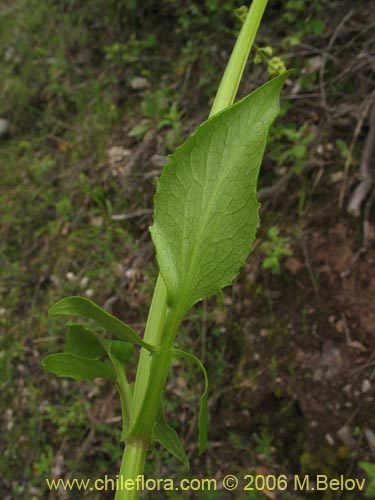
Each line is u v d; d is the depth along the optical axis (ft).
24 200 2.39
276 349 1.63
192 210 0.55
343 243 1.65
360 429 1.46
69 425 1.85
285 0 2.12
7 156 2.58
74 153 2.40
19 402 1.98
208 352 1.73
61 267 2.15
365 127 1.74
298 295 1.66
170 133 2.09
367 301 1.56
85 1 2.72
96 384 1.87
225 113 0.52
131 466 0.60
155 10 2.48
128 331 0.56
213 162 0.54
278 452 1.56
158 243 0.55
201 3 2.31
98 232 2.12
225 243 0.55
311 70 1.94
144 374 0.62
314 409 1.53
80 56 2.64
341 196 1.68
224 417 1.66
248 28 0.66
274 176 1.86
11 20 3.04
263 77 2.00
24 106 2.67
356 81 1.83
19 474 1.88
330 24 1.98
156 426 0.65
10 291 2.22
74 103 2.56
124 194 2.15
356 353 1.53
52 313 0.56
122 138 2.30
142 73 2.38
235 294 1.75
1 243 2.34
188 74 2.25
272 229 1.69
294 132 1.76
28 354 2.05
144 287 1.90
